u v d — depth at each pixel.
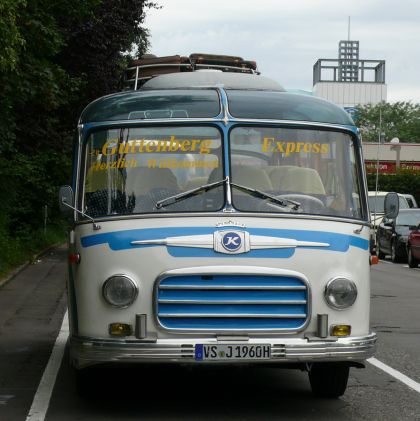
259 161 8.88
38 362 11.62
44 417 8.54
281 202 8.70
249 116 8.98
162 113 8.96
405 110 139.62
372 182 63.19
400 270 29.39
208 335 8.21
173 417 8.55
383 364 11.45
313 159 8.99
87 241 8.55
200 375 10.76
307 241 8.44
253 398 9.45
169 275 8.21
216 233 8.34
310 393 9.70
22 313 16.62
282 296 8.31
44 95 24.70
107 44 35.03
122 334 8.28
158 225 8.44
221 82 11.66
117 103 9.12
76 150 9.14
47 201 36.25
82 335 8.46
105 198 8.78
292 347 8.23
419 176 63.50
